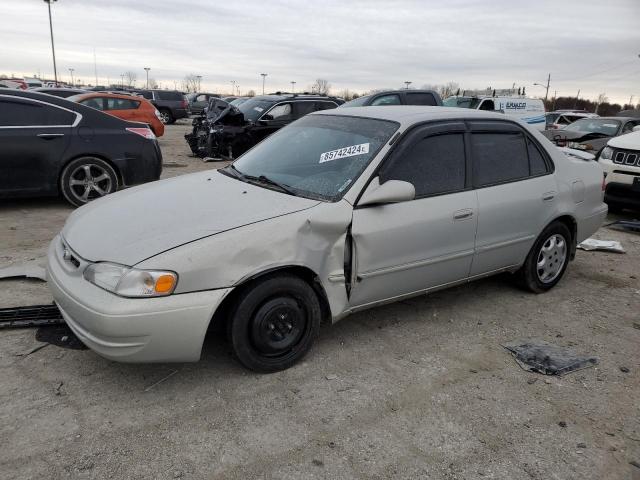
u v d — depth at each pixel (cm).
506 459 260
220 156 1306
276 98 1302
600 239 676
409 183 333
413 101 1135
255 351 310
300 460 251
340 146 370
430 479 244
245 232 291
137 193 368
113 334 265
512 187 415
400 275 356
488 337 386
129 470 238
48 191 688
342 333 379
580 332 403
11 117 660
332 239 320
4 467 236
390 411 292
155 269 269
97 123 711
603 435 282
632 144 741
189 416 278
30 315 370
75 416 273
